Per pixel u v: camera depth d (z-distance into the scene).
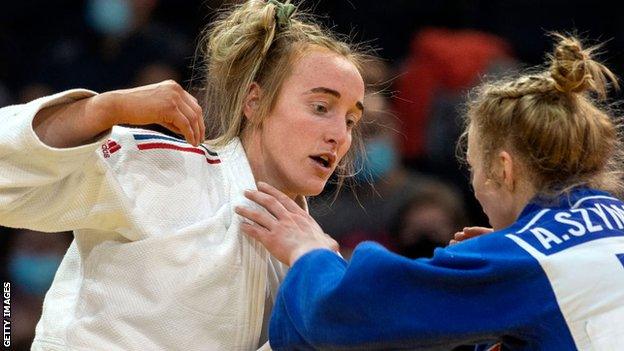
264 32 6.74
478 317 5.82
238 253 6.33
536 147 6.15
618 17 16.31
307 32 6.82
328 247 6.32
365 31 16.05
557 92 6.21
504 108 6.27
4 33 15.59
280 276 6.70
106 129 6.00
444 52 15.32
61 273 6.65
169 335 6.18
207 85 7.03
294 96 6.58
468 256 5.91
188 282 6.20
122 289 6.23
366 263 5.88
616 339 5.77
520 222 6.14
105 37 15.17
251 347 6.41
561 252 5.93
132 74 14.95
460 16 16.25
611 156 6.43
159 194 6.32
